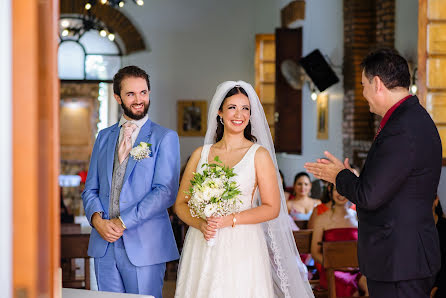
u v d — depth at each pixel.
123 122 3.49
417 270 2.65
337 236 4.42
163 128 3.48
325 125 9.03
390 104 2.77
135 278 3.31
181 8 10.84
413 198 2.68
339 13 8.59
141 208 3.25
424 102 5.06
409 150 2.61
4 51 1.12
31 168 1.13
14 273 1.13
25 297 1.13
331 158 2.97
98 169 3.48
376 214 2.73
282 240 3.35
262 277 3.05
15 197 1.13
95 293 2.45
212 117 3.28
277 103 9.94
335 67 8.80
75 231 6.10
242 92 3.20
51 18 1.33
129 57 10.68
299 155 10.15
